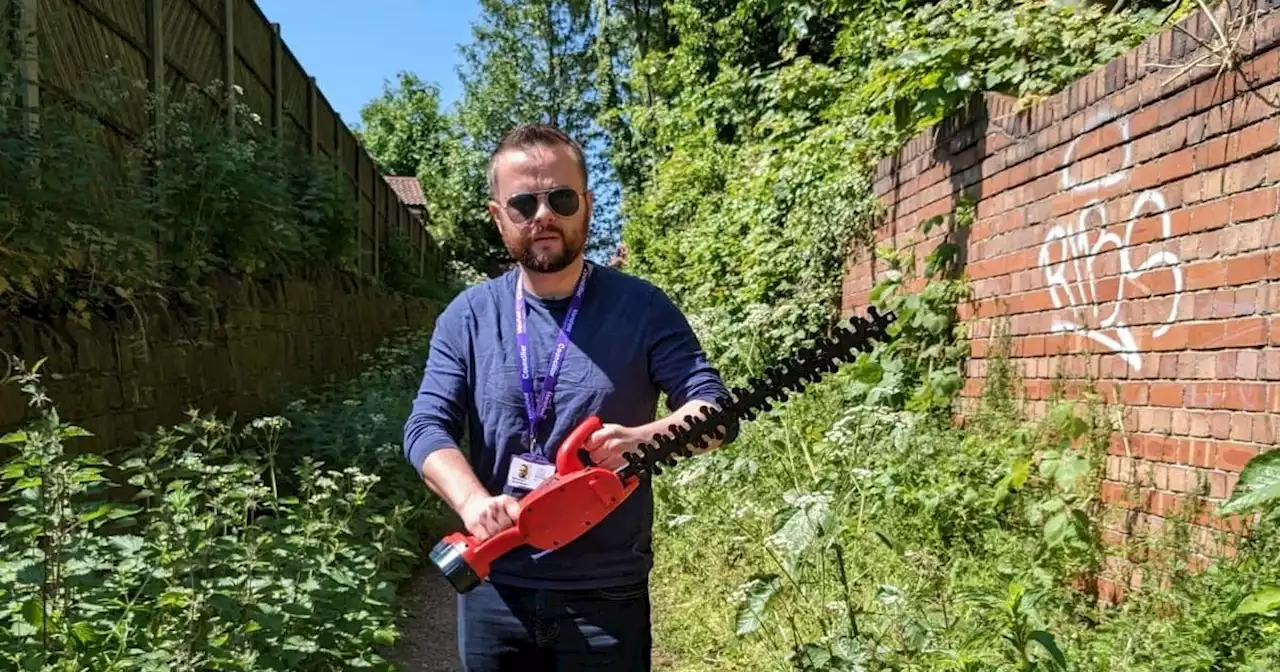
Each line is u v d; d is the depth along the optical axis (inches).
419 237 848.9
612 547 85.8
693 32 547.5
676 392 87.0
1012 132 184.5
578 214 85.1
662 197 530.3
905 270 240.4
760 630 147.9
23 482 113.1
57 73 199.6
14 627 107.3
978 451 171.9
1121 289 148.3
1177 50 135.3
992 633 111.5
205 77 299.0
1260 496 94.0
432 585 217.5
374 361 410.6
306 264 349.4
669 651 163.3
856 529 161.6
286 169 321.4
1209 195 128.6
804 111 358.9
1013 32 198.7
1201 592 119.7
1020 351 181.0
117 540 132.5
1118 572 141.6
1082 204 159.5
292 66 403.9
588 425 80.0
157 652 112.3
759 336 292.0
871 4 343.9
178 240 229.0
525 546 85.9
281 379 287.1
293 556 146.6
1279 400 116.1
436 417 86.4
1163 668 111.9
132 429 186.7
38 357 155.9
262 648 127.5
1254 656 106.5
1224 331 125.6
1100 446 150.7
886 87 249.0
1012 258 184.1
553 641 85.7
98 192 190.4
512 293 89.7
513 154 85.3
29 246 156.6
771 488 190.2
